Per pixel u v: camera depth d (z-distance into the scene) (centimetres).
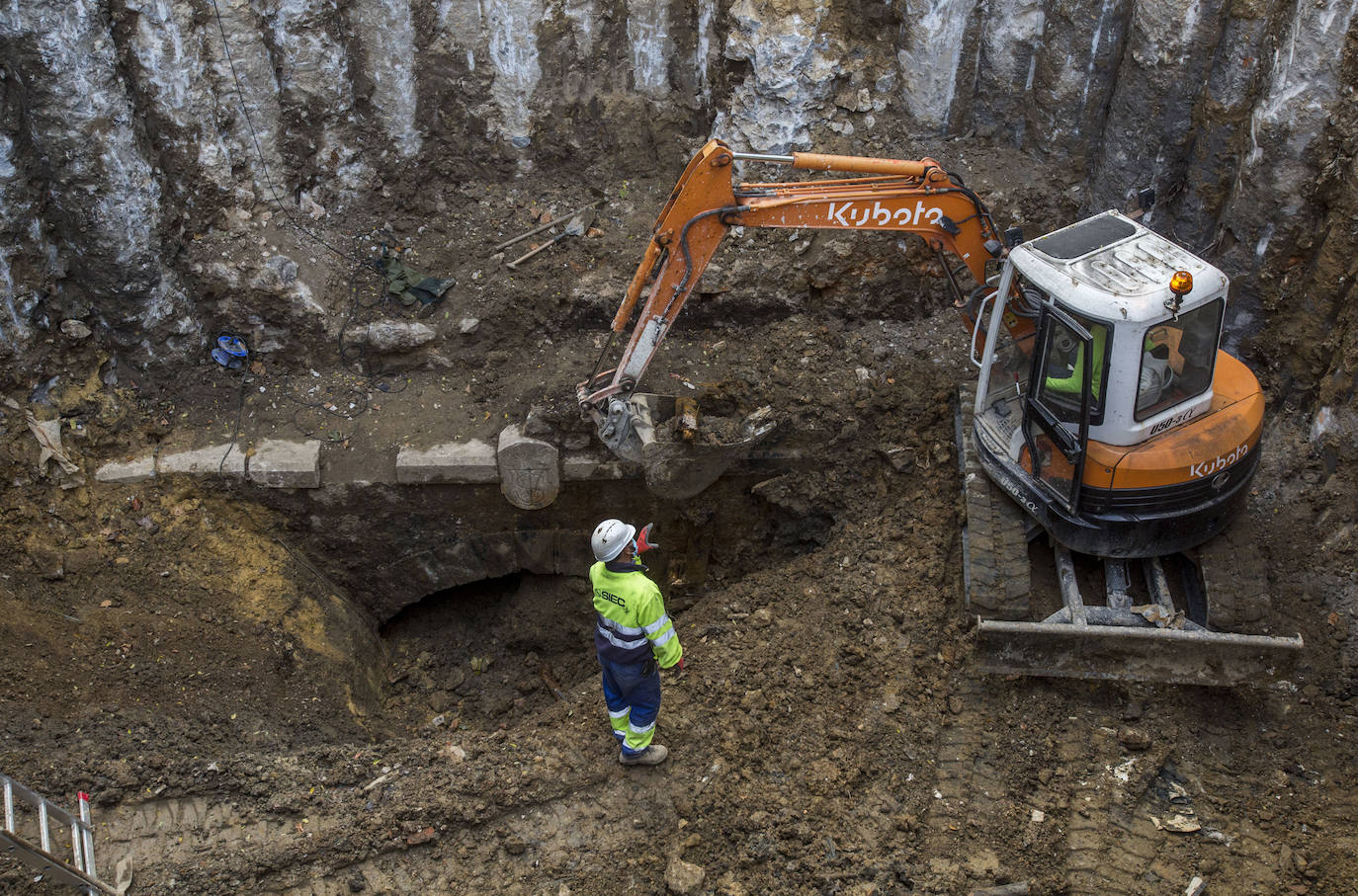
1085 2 783
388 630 907
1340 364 692
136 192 776
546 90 895
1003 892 536
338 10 838
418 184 910
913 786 596
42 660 681
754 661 678
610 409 726
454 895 552
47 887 533
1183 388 587
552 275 870
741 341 867
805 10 843
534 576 898
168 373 836
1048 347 597
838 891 543
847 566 740
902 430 798
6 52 710
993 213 858
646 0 869
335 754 632
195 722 663
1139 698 625
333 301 858
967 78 865
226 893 549
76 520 771
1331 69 656
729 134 896
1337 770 590
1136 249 585
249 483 806
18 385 773
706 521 845
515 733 663
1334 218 678
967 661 641
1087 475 596
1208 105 743
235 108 820
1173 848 556
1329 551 682
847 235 841
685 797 595
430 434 826
